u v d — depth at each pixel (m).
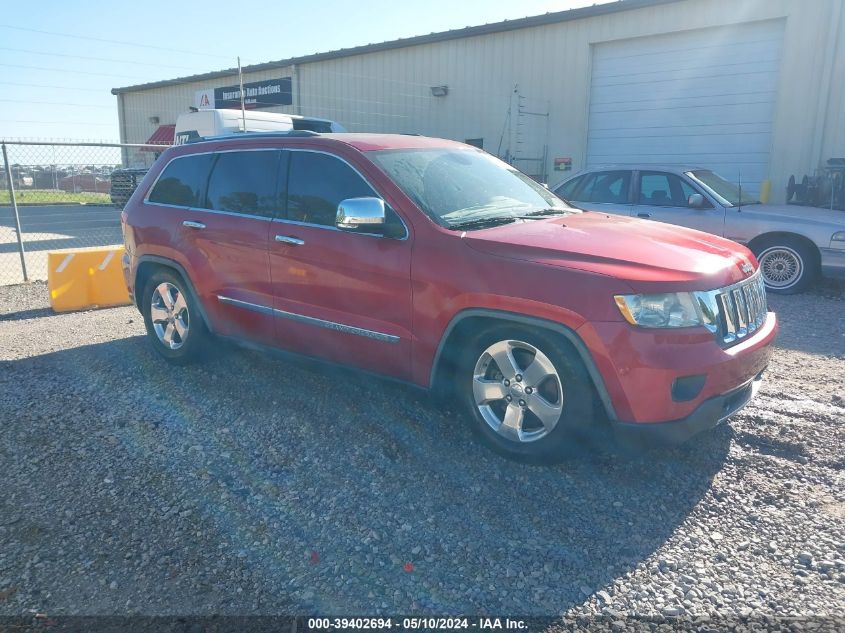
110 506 3.51
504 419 3.86
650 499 3.57
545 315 3.52
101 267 8.44
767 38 13.90
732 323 3.71
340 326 4.33
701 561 3.06
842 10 12.88
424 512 3.44
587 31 16.16
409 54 19.70
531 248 3.70
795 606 2.76
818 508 3.48
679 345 3.38
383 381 4.31
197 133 15.01
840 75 13.08
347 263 4.24
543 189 5.26
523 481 3.73
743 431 4.36
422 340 3.97
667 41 15.20
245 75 24.81
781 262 9.21
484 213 4.31
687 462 3.95
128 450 4.12
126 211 5.85
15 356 6.05
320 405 4.78
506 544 3.18
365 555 3.10
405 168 4.39
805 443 4.18
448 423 4.46
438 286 3.86
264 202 4.81
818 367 5.81
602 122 16.44
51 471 3.88
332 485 3.71
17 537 3.25
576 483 3.72
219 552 3.13
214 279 5.07
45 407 4.80
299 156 4.70
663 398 3.36
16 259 12.90
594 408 3.68
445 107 19.16
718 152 14.88
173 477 3.80
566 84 16.70
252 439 4.27
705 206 9.44
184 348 5.43
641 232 4.12
